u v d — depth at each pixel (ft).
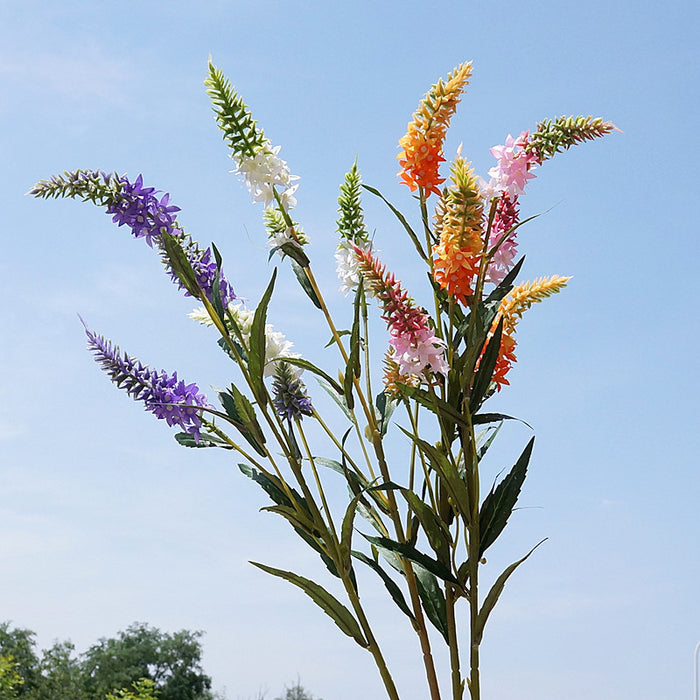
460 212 5.24
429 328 5.47
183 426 5.79
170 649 49.06
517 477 5.60
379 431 6.15
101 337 5.77
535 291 5.88
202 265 5.65
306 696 41.47
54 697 37.76
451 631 5.72
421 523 5.63
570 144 5.48
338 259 6.12
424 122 5.35
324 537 5.64
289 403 5.84
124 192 5.41
